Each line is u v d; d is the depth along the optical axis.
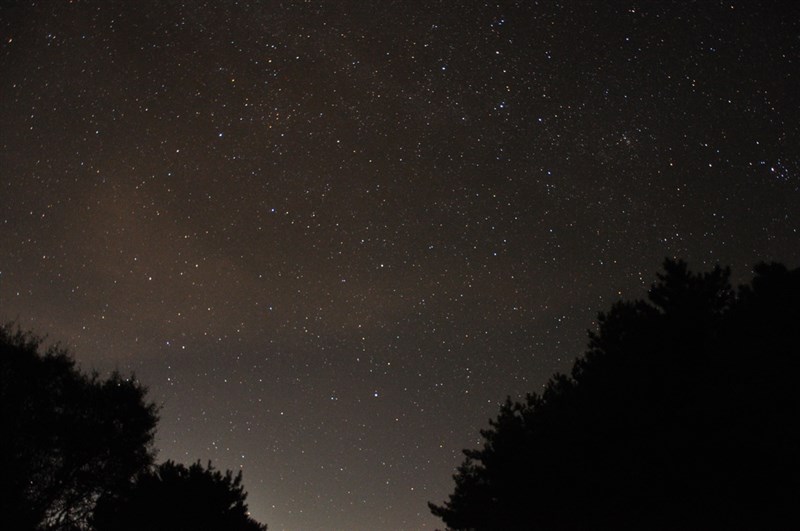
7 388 14.69
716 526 12.16
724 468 12.05
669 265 14.54
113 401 16.30
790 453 11.07
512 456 16.94
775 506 11.70
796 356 11.65
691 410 12.38
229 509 19.48
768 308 12.56
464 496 19.09
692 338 13.48
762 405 11.58
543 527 15.42
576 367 16.66
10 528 13.24
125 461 16.39
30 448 14.59
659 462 12.70
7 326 15.65
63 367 15.93
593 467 13.99
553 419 15.90
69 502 15.37
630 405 13.38
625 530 13.46
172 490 18.55
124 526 16.36
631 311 15.23
